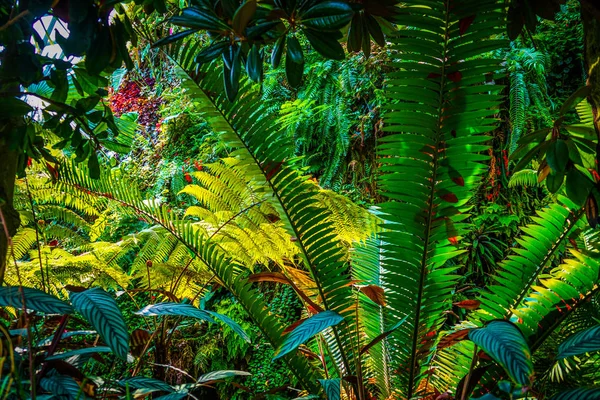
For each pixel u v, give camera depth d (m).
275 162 1.71
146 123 4.97
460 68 1.46
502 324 1.19
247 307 1.93
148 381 1.31
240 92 1.69
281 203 1.76
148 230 2.27
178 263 2.32
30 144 1.34
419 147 1.56
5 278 1.97
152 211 1.97
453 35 1.42
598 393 1.06
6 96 1.19
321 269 1.81
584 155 1.60
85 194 2.17
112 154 4.46
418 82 1.49
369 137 3.52
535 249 1.76
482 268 3.10
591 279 1.61
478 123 1.50
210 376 1.48
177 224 1.94
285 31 1.15
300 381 1.90
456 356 1.93
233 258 2.31
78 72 1.34
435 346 1.85
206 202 2.52
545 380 1.50
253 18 1.08
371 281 2.26
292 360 1.89
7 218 1.26
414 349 1.72
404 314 1.75
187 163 4.15
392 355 1.83
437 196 1.59
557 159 1.25
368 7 1.28
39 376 1.12
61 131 1.37
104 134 1.47
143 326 3.00
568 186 1.32
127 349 1.05
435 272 1.72
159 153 4.53
